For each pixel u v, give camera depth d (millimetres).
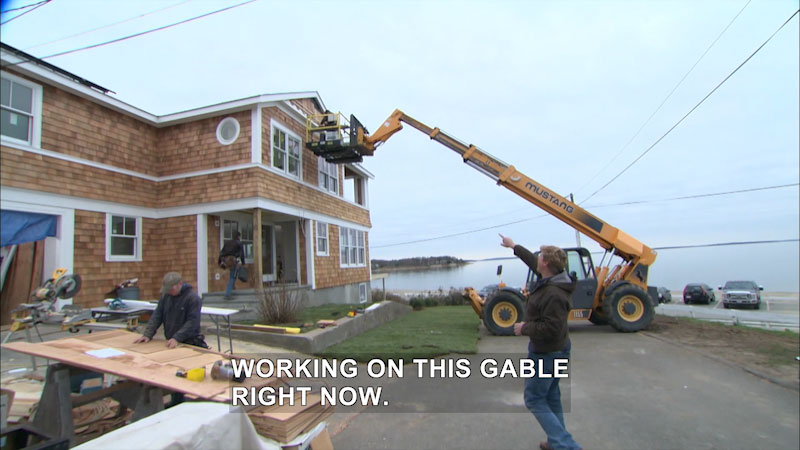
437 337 9305
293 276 13844
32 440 2520
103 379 4316
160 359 3691
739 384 5734
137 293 9992
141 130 11234
